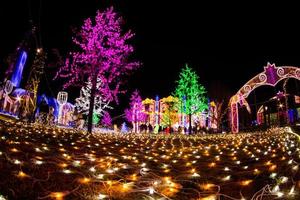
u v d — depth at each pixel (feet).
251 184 16.24
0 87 74.18
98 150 28.99
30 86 73.56
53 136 36.99
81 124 111.65
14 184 12.86
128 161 23.09
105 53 64.18
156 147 38.29
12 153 18.22
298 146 31.76
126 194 13.87
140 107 176.14
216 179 17.56
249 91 104.99
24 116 72.54
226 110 139.85
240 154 29.76
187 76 122.93
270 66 99.14
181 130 144.36
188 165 22.20
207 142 52.47
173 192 14.56
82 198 12.70
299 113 99.25
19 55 78.43
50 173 15.67
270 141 42.70
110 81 67.92
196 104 120.67
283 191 14.30
